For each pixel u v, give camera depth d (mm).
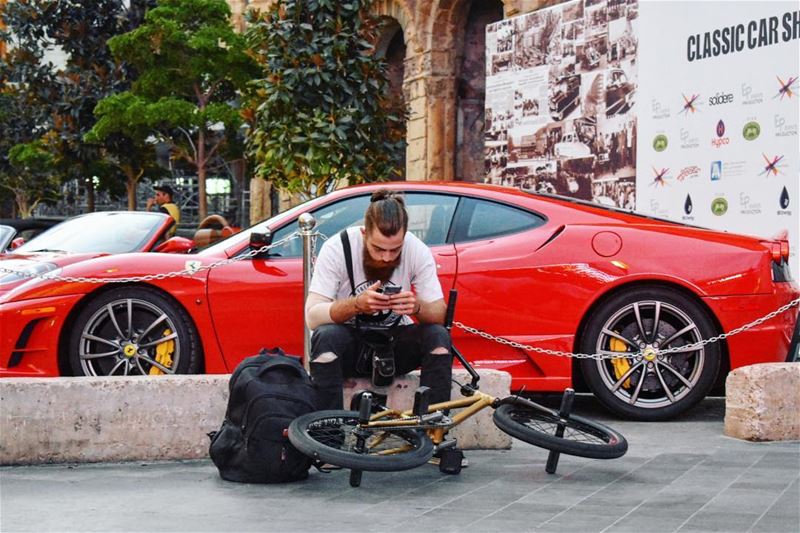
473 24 18703
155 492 4480
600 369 6406
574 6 11836
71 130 24344
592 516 3967
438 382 4812
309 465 4664
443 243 6574
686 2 10172
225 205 28688
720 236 6582
